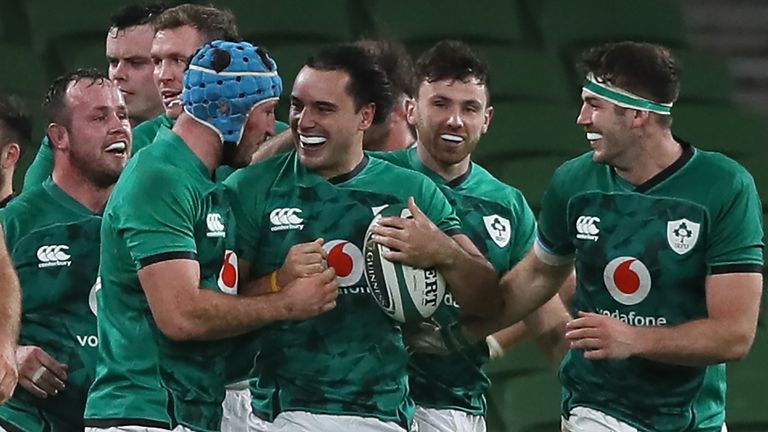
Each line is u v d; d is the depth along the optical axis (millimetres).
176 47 19453
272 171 16906
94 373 17484
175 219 15422
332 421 16734
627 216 16953
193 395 15789
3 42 34719
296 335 16703
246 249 16672
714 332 16422
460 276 16781
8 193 19047
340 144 16609
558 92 37656
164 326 15312
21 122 18906
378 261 16469
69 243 17438
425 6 37719
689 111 37125
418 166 19266
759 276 16781
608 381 17391
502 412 28562
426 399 19125
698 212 16703
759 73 41125
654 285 16891
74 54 34500
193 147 15852
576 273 17625
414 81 19375
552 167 33750
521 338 21031
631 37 39500
